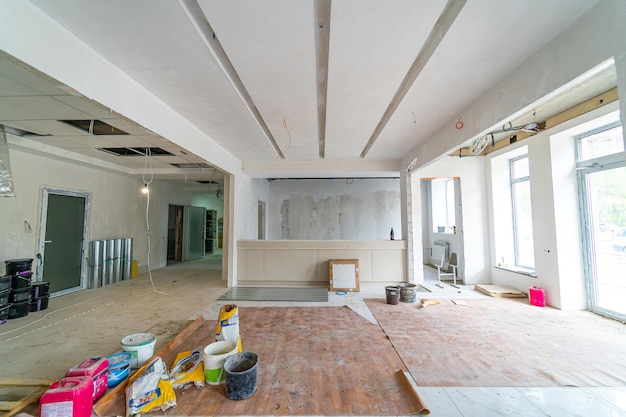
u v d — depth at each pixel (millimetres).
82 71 2004
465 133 3256
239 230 5941
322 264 5719
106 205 6039
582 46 1805
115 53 2156
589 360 2531
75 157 4898
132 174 6363
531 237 4914
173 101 3027
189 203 9875
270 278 5758
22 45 1579
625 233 3449
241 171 6074
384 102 3109
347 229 8820
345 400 1979
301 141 4539
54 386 1809
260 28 1895
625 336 3029
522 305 4172
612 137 3533
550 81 2070
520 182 5137
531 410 1883
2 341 3053
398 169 5961
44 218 4719
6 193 3117
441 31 2016
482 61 2320
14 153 4277
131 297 4859
